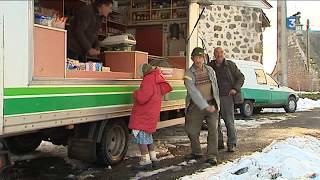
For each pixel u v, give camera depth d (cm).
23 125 430
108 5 693
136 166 620
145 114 610
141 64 687
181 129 1036
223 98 742
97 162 624
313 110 1725
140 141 614
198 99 641
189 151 762
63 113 489
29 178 571
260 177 519
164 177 581
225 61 741
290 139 779
